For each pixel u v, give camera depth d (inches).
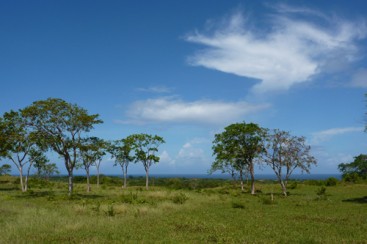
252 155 2006.6
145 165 2469.2
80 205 1059.3
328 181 2824.8
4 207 973.2
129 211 924.6
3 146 1694.1
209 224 738.2
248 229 686.5
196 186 3196.4
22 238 562.3
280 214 943.7
